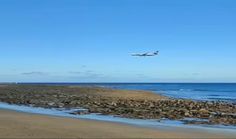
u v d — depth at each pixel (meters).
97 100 58.34
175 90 146.25
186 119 34.31
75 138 22.36
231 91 143.00
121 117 35.81
